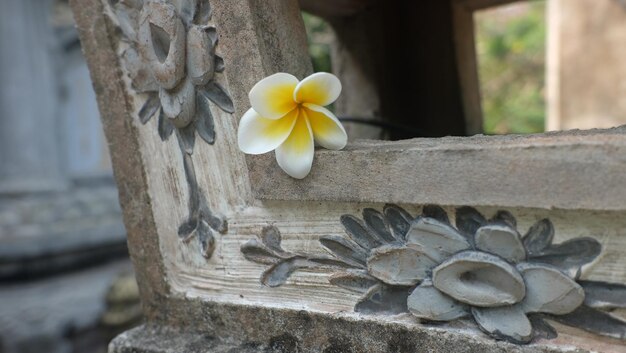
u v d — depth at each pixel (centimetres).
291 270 53
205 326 59
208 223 57
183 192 59
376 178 46
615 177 39
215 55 52
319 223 51
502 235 44
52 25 182
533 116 339
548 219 43
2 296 167
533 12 380
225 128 54
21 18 173
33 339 152
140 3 56
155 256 62
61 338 158
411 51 92
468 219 45
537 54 369
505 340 45
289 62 52
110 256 199
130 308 159
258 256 55
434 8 91
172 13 52
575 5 164
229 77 51
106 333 158
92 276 185
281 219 53
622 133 42
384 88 88
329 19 89
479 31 390
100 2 59
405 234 47
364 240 49
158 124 59
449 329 47
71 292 171
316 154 48
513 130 335
